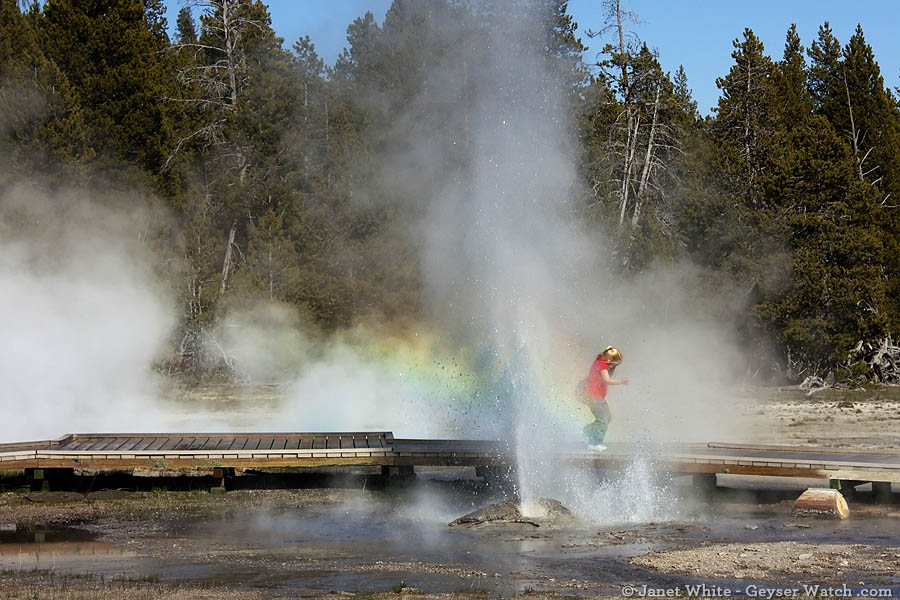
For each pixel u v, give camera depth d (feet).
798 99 138.51
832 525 41.68
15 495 49.11
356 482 53.06
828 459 46.96
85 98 119.55
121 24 123.13
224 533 41.47
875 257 111.65
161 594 31.12
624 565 35.17
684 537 39.73
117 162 117.91
